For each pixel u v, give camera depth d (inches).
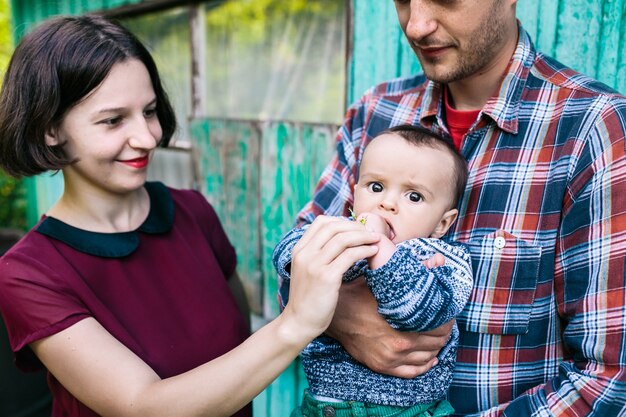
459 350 47.6
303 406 49.7
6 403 106.8
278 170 96.5
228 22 103.7
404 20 48.6
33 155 50.7
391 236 45.9
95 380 45.1
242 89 104.0
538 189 45.3
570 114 44.9
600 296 40.3
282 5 94.9
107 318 49.5
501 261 45.9
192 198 65.1
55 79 48.3
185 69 114.3
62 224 52.1
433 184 45.6
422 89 56.2
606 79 60.4
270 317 103.5
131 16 120.1
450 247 44.9
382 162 46.8
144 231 56.2
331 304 39.0
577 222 42.4
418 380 45.0
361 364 46.2
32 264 48.3
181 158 118.8
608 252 40.1
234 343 57.7
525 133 46.9
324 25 89.2
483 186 48.0
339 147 61.1
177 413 41.6
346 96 84.9
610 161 41.0
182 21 112.8
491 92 49.5
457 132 52.2
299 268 39.7
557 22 63.1
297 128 91.8
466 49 44.8
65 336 46.3
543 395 42.1
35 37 49.8
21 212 201.8
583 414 39.7
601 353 39.6
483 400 47.0
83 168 51.8
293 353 40.3
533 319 45.4
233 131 103.5
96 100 49.3
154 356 51.7
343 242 38.9
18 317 47.4
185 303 55.9
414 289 39.4
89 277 50.9
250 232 104.2
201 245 60.9
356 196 49.1
